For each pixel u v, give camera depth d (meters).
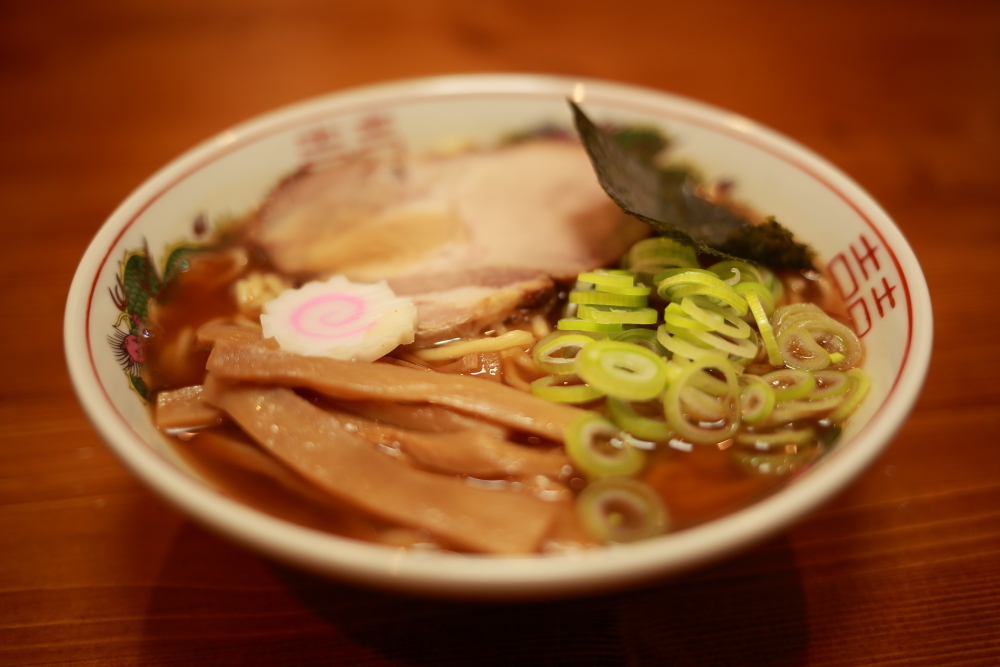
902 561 0.20
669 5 0.43
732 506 0.19
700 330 0.21
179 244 0.24
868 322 0.22
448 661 0.18
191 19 0.42
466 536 0.18
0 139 0.33
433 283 0.25
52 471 0.22
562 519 0.18
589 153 0.23
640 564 0.16
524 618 0.19
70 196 0.30
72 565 0.20
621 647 0.19
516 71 0.37
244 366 0.20
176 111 0.34
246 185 0.26
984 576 0.20
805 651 0.19
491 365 0.22
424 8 0.43
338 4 0.43
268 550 0.16
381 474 0.19
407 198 0.27
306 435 0.19
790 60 0.38
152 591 0.20
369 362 0.21
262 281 0.25
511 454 0.19
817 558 0.20
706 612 0.19
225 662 0.19
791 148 0.25
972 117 0.34
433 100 0.29
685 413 0.20
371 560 0.16
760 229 0.23
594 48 0.39
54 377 0.24
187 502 0.17
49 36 0.41
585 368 0.20
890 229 0.22
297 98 0.35
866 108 0.35
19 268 0.28
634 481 0.19
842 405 0.20
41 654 0.19
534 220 0.27
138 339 0.22
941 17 0.42
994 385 0.24
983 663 0.19
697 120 0.27
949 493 0.21
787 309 0.22
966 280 0.27
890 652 0.19
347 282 0.24
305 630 0.19
